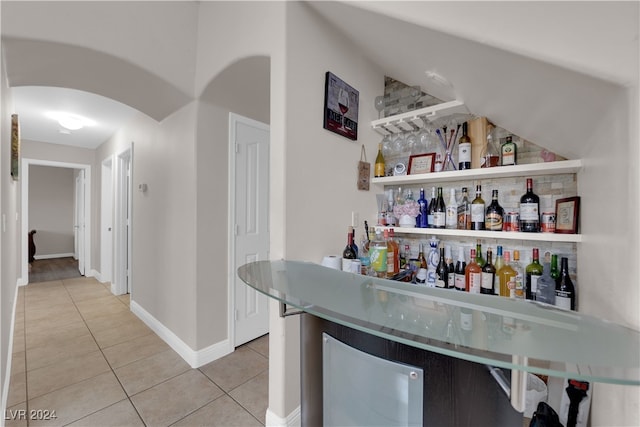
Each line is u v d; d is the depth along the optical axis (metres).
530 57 0.71
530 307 0.69
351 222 1.70
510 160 1.43
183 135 2.17
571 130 1.01
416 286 0.85
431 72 1.30
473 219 1.54
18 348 2.31
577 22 0.64
